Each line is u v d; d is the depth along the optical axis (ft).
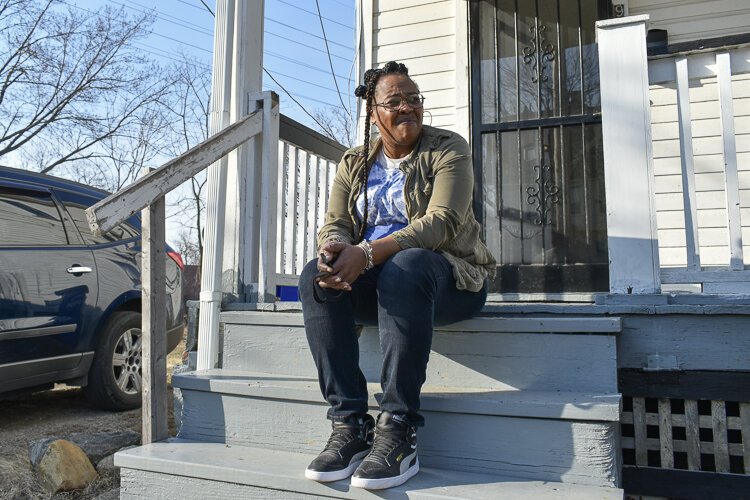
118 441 11.10
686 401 6.93
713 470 7.12
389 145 6.68
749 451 6.64
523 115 12.43
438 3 14.16
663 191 13.25
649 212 7.17
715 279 7.23
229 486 6.05
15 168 13.69
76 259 13.75
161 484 6.38
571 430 5.60
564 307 7.09
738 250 7.25
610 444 5.47
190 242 88.33
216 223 8.77
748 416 6.68
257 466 6.06
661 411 7.02
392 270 5.56
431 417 6.12
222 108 9.77
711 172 13.00
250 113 9.41
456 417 6.02
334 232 6.75
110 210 6.83
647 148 7.23
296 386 6.72
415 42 14.28
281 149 10.98
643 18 7.30
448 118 13.80
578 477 5.54
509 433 5.82
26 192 13.38
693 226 7.38
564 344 6.43
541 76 12.38
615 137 7.36
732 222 7.30
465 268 6.22
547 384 6.47
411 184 6.47
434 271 5.68
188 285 57.26
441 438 6.06
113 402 14.23
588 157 11.90
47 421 13.73
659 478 6.98
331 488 5.51
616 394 6.10
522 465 5.74
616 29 7.47
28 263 12.70
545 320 6.46
